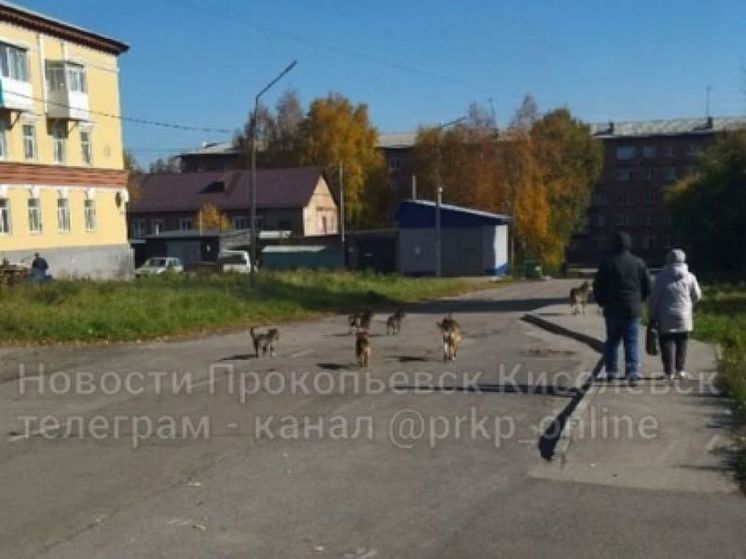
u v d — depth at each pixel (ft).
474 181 242.99
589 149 280.10
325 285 106.42
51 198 141.28
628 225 334.03
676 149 326.44
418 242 182.50
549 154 253.44
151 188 267.80
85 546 18.28
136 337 59.77
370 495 21.71
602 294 35.63
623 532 18.80
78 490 22.49
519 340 56.54
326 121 288.92
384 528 19.27
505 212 237.45
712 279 137.08
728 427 27.48
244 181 264.11
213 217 239.91
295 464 24.82
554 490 21.90
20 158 134.72
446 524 19.49
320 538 18.67
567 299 100.68
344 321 76.13
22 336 57.77
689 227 165.07
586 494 21.52
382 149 334.24
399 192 295.89
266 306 79.10
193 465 24.88
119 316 62.95
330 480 23.11
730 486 21.91
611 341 35.91
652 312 35.91
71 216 146.51
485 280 163.32
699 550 17.71
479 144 246.88
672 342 36.17
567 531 18.93
